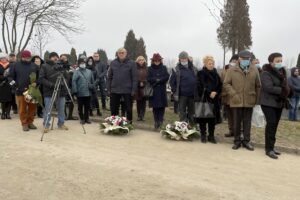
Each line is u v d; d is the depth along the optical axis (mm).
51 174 6172
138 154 7523
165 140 8812
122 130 9195
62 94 9656
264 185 6000
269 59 7727
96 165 6688
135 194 5410
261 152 8008
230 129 9094
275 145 8359
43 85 9414
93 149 7797
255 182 6125
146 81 10023
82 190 5516
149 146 8211
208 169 6703
